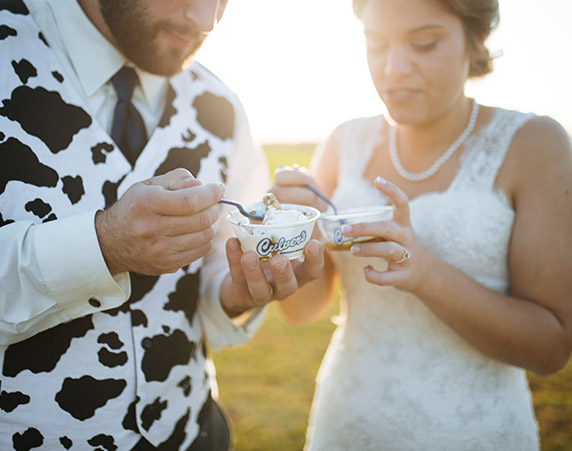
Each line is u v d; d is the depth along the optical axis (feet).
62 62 4.79
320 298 7.00
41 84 4.60
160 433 5.14
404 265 4.75
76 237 3.94
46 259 3.95
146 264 4.02
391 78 5.22
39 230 4.03
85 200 4.70
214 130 5.95
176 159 5.40
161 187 3.77
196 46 4.99
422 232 5.64
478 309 4.99
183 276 5.41
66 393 4.57
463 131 5.81
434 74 5.09
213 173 5.83
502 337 5.05
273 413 12.11
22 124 4.44
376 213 5.03
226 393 13.08
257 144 7.00
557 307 5.04
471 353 5.59
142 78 5.26
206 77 6.21
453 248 5.45
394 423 5.68
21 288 4.03
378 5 5.05
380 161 6.39
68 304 4.19
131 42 4.68
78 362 4.59
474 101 5.90
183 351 5.40
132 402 4.91
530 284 5.16
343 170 6.67
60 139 4.61
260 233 4.28
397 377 5.75
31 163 4.44
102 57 4.90
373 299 6.05
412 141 5.99
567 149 5.09
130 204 3.76
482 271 5.49
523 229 5.15
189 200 3.64
